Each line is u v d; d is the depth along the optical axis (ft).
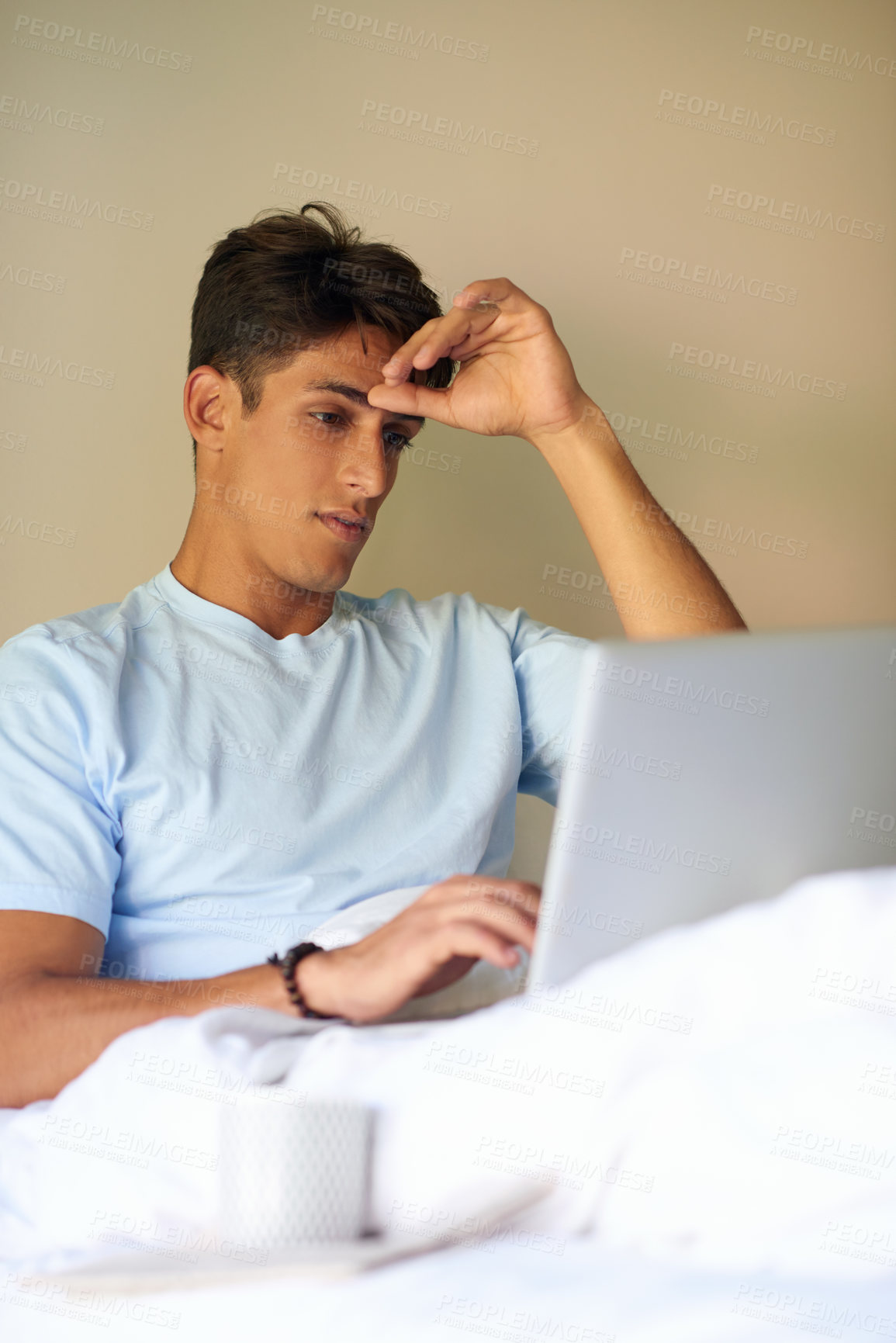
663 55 5.88
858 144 6.20
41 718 3.50
